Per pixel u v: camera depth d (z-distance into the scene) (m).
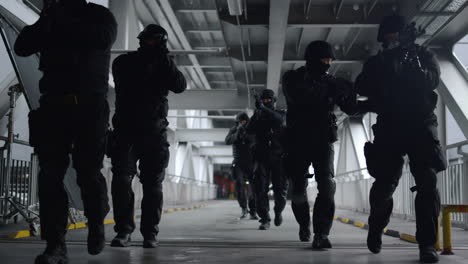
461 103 9.62
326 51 3.92
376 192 3.50
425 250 3.15
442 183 7.50
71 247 3.90
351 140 18.91
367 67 3.43
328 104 3.97
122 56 3.91
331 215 3.96
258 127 6.22
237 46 12.97
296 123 4.04
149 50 3.79
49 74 2.87
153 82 3.80
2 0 7.78
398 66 3.32
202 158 35.94
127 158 3.92
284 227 6.94
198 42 17.81
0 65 8.11
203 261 3.12
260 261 3.14
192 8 14.02
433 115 3.30
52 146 2.84
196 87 24.75
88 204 2.95
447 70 9.84
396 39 3.44
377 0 10.00
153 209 3.91
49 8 2.92
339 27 11.30
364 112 3.85
